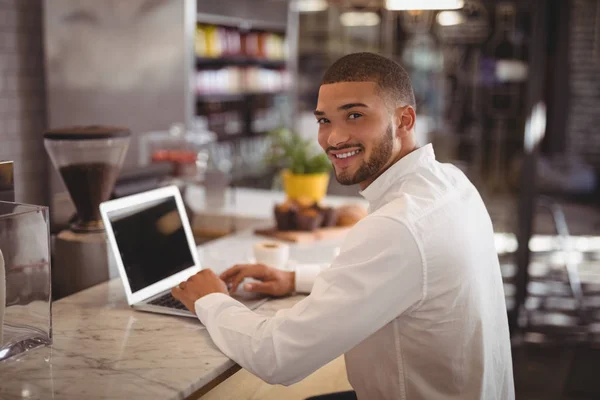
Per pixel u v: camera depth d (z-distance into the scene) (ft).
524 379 11.45
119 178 7.77
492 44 27.35
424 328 4.62
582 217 23.81
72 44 14.08
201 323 5.65
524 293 13.51
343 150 4.90
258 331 4.79
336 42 27.96
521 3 26.30
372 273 4.44
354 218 9.63
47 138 6.84
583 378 11.53
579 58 27.04
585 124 27.27
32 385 4.41
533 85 12.99
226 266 7.55
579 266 17.70
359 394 5.18
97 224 7.22
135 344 5.16
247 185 20.38
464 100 27.99
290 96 23.07
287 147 10.46
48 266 5.01
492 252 5.12
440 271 4.51
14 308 4.82
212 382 4.72
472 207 5.01
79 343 5.17
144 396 4.28
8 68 13.74
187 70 15.05
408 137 5.05
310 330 4.54
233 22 18.78
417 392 4.75
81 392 4.32
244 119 21.13
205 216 10.26
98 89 14.30
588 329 13.55
